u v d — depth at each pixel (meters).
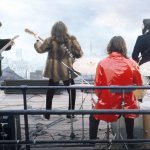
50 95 6.23
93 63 5.44
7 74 10.02
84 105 7.26
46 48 6.26
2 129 4.74
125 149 4.60
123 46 4.84
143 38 6.30
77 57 6.36
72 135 5.39
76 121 6.38
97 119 4.80
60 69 6.26
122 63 4.71
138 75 4.74
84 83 5.48
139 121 5.05
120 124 5.09
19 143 4.18
